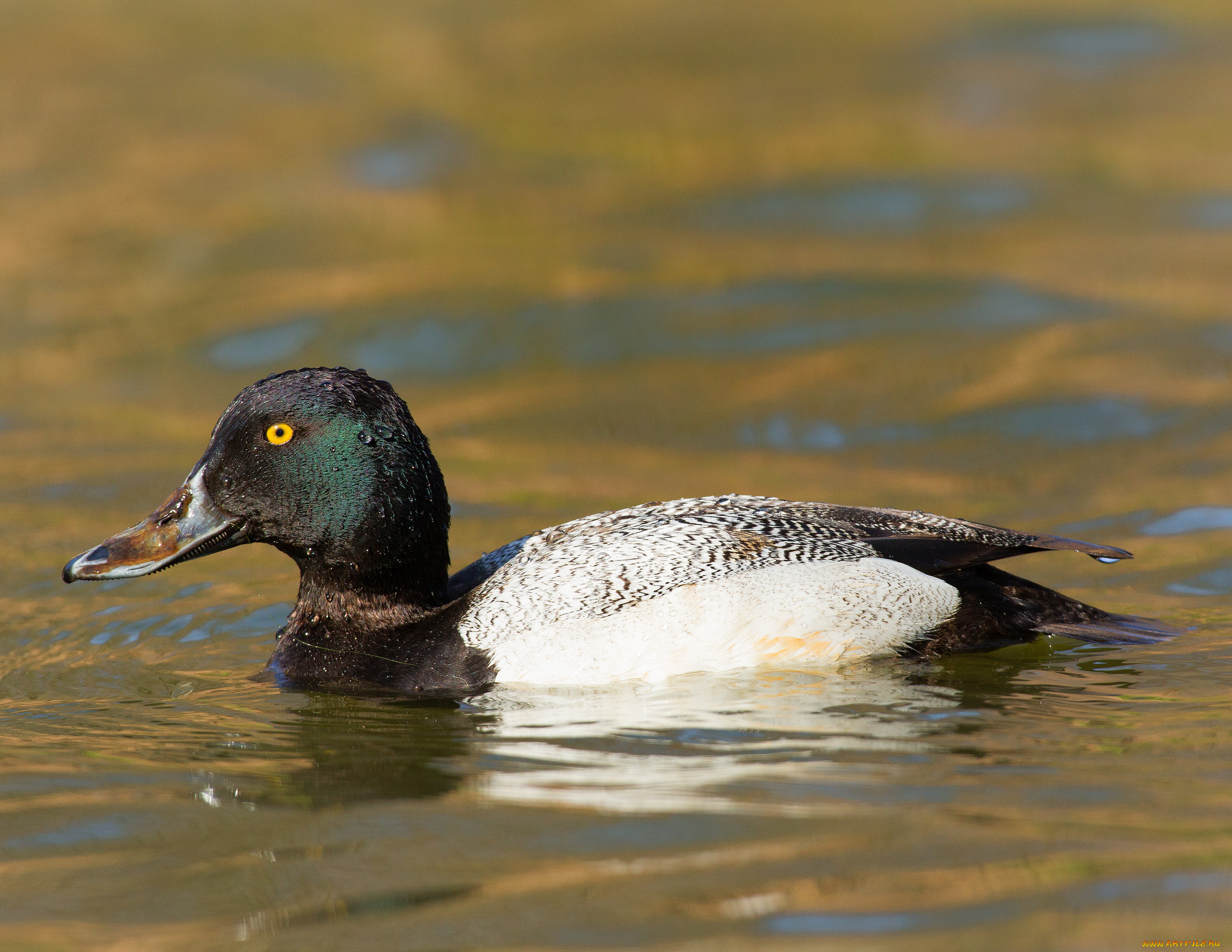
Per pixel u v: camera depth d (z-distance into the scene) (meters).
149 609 10.01
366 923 5.17
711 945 4.87
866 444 13.52
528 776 6.57
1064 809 5.92
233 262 19.39
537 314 17.31
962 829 5.72
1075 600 8.65
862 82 26.20
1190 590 9.62
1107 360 15.14
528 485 12.71
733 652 7.78
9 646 9.23
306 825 6.08
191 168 22.64
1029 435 13.43
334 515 8.31
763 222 20.59
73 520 12.09
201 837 6.00
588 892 5.30
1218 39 27.39
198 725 7.60
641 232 20.23
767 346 16.19
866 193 21.45
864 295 17.53
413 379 15.86
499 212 21.16
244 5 30.23
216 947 5.05
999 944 4.79
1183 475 12.25
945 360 15.40
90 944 5.09
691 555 8.09
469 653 8.09
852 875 5.34
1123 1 29.55
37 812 6.32
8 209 20.94
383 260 19.27
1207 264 18.09
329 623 8.52
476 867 5.57
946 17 29.08
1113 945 4.76
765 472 12.88
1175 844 5.53
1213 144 22.69
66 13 29.19
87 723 7.67
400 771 6.74
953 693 7.56
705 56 27.91
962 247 19.28
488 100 25.81
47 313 17.94
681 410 14.59
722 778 6.42
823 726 7.10
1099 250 18.83
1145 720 7.09
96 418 15.00
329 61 27.28
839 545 8.16
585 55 28.11
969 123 24.19
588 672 7.83
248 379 15.94
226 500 8.37
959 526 8.41
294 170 22.62
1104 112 24.33
